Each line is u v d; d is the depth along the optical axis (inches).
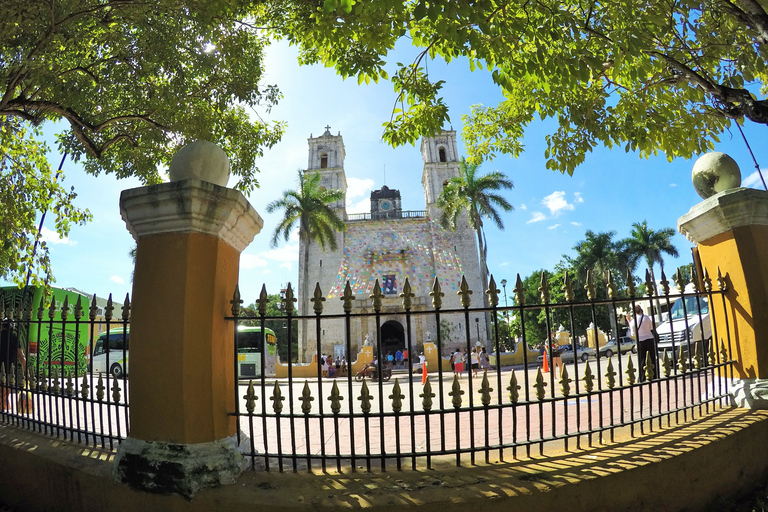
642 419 132.2
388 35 177.9
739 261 150.6
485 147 278.1
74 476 123.5
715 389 165.3
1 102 241.3
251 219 134.1
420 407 293.4
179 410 111.7
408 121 206.5
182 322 114.5
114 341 780.0
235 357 122.7
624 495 105.6
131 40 266.1
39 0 208.4
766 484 134.8
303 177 1317.7
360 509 96.3
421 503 96.7
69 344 423.5
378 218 1808.6
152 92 285.3
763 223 151.9
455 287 1530.5
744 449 131.0
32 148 329.4
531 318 1691.7
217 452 113.0
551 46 165.8
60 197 319.6
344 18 173.3
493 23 142.5
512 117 262.7
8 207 286.2
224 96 316.5
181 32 272.5
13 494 142.9
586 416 212.1
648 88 203.5
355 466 119.9
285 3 242.7
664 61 185.6
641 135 200.1
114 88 296.2
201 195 116.0
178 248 118.4
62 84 235.5
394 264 1577.3
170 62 270.8
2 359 195.8
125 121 328.2
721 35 179.5
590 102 205.3
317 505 98.4
